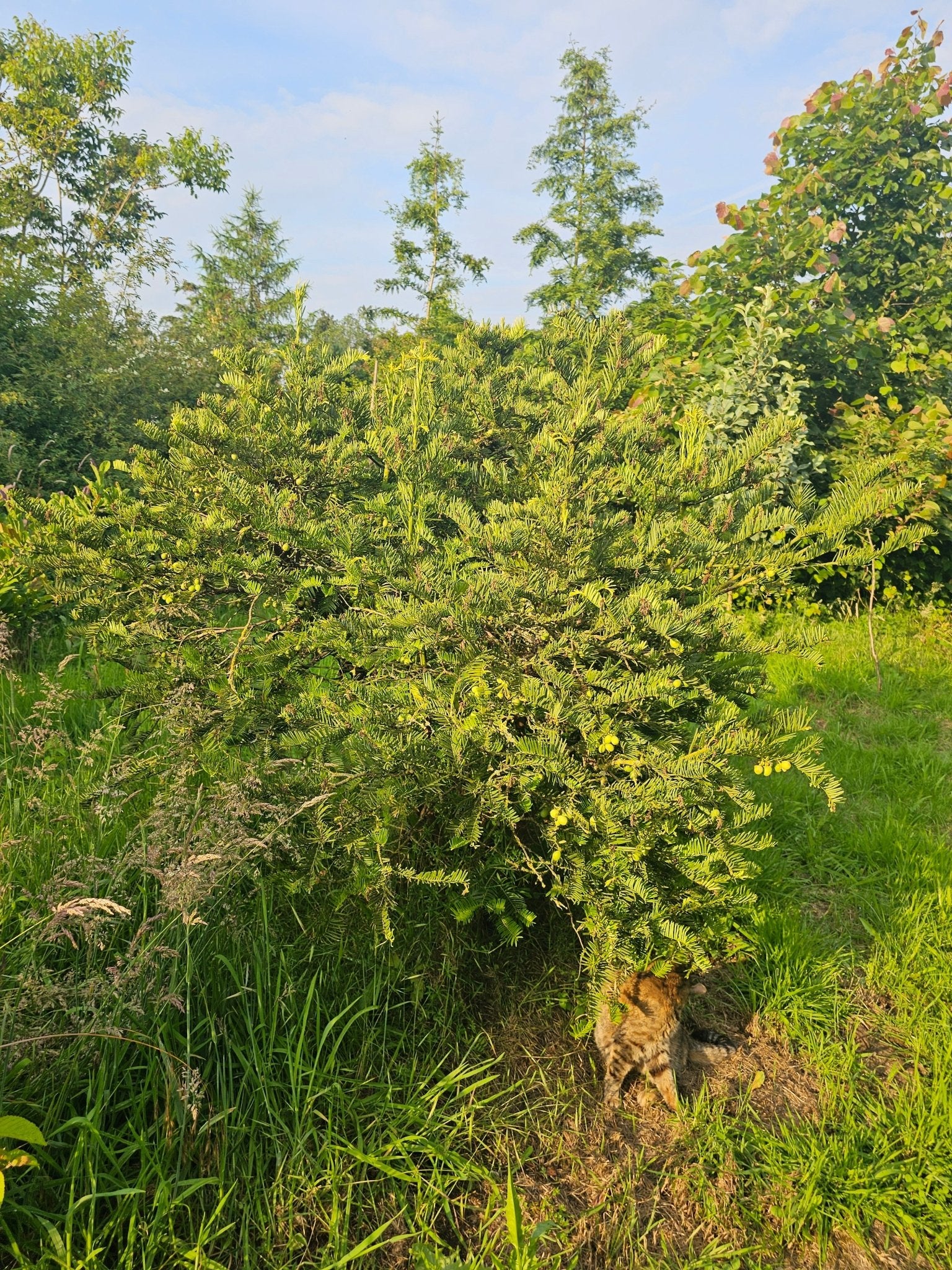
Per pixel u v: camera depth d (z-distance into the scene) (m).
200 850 2.24
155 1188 2.01
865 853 4.05
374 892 2.46
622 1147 2.46
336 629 2.87
